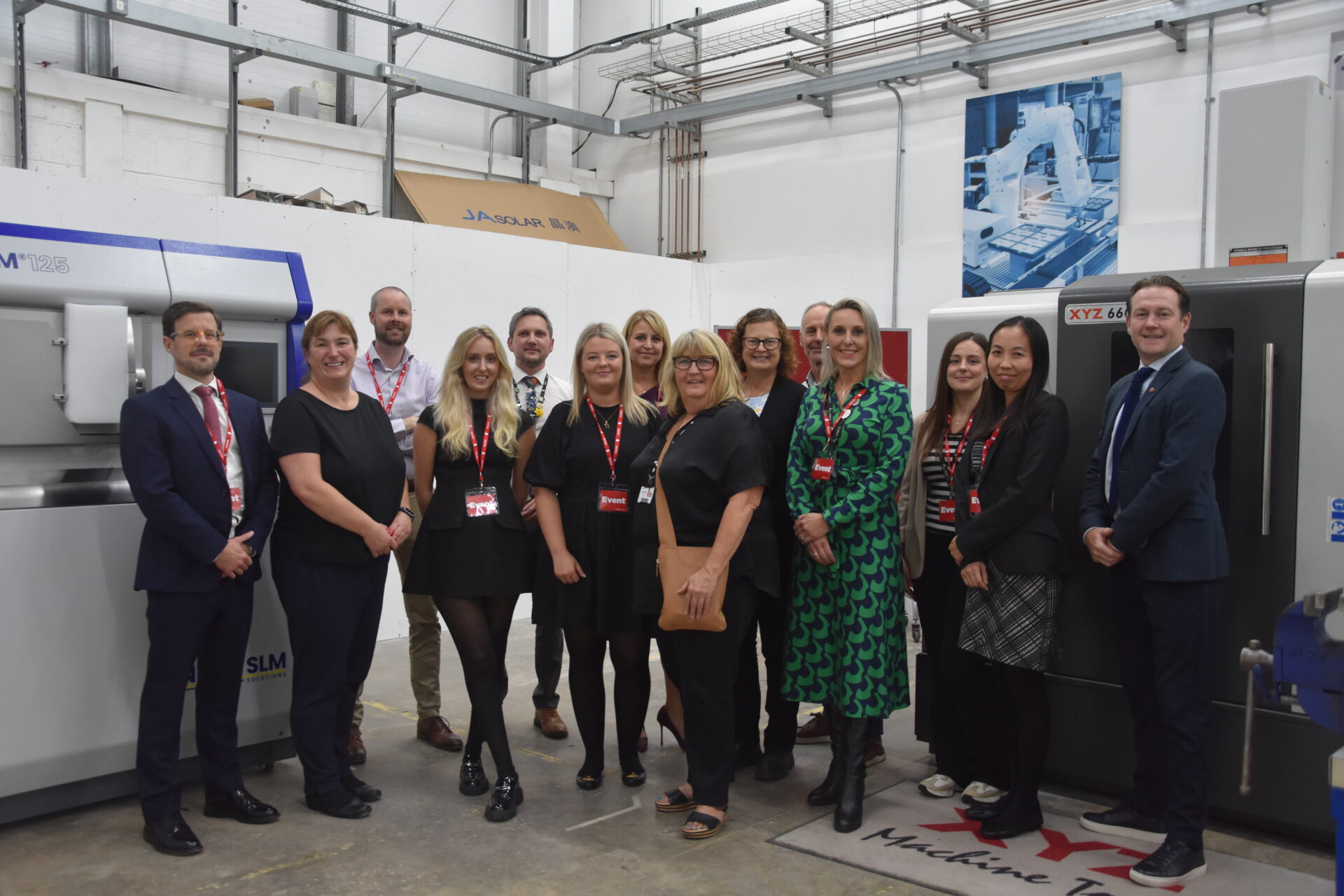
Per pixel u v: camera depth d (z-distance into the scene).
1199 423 2.30
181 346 2.57
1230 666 2.64
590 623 2.85
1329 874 2.40
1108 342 2.83
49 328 2.68
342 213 5.10
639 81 7.82
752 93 7.01
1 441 2.59
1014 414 2.64
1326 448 2.48
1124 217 5.53
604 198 8.23
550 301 6.11
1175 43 5.32
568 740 3.50
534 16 7.95
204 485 2.55
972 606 2.67
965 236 6.07
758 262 7.04
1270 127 3.00
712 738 2.66
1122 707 2.82
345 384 2.80
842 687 2.70
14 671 2.59
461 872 2.42
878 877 2.40
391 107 6.70
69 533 2.69
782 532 3.02
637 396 2.98
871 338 2.77
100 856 2.50
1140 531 2.34
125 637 2.79
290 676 3.10
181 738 2.88
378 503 2.76
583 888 2.34
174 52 6.13
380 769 3.17
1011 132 5.89
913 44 6.37
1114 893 2.30
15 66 5.16
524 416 3.06
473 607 2.86
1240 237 3.07
